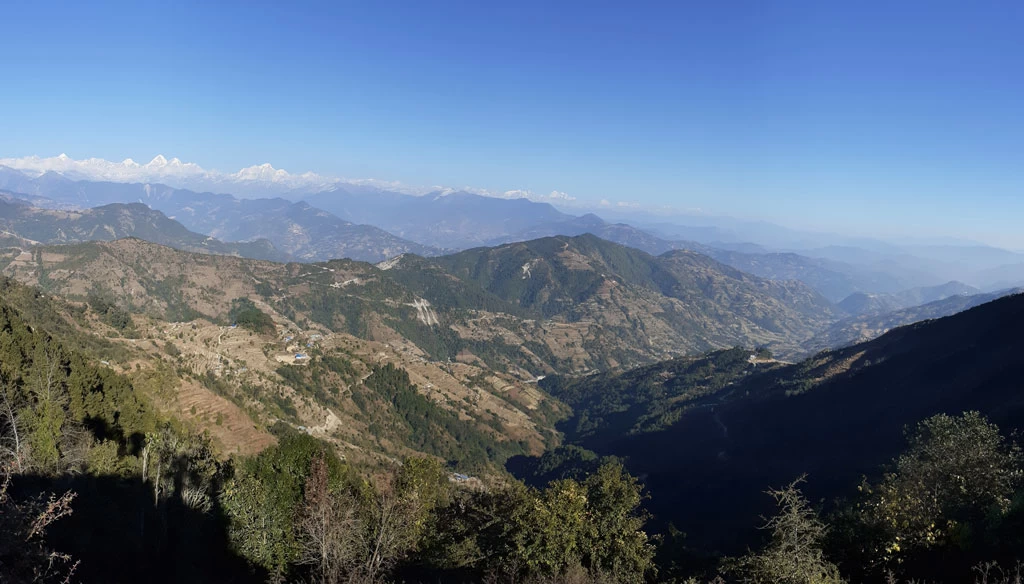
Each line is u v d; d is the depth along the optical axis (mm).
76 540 26406
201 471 38125
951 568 17891
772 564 16469
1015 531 18328
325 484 28500
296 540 27516
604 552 24703
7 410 32344
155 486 32531
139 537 29656
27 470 28625
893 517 20422
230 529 30234
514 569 23344
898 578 18172
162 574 27406
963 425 26141
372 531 25328
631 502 26484
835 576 17359
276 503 29641
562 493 25938
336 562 21828
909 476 25328
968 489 22938
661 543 33656
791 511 17375
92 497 31688
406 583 24672
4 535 9320
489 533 29141
